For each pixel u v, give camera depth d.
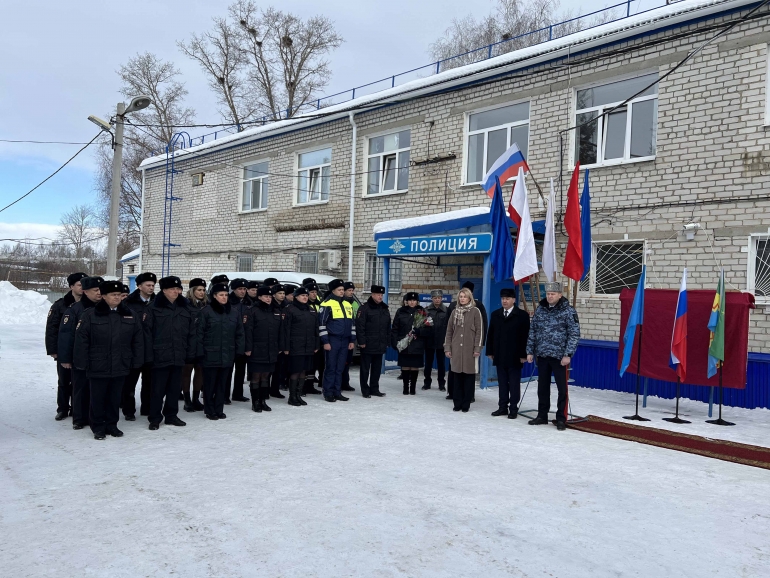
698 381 8.21
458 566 3.65
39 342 15.96
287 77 30.77
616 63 10.49
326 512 4.47
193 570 3.53
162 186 22.69
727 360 8.04
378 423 7.56
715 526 4.40
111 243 11.71
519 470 5.68
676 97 9.76
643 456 6.29
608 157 10.72
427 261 13.08
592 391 10.33
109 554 3.73
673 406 9.09
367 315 9.48
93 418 6.54
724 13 9.25
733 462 6.09
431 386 10.98
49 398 8.75
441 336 10.29
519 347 8.14
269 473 5.38
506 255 9.23
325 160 16.45
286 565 3.61
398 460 5.88
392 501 4.74
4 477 5.16
